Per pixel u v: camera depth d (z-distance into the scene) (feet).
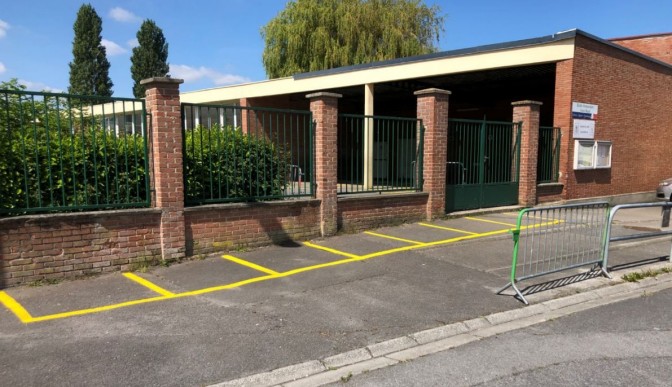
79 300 17.71
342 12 78.89
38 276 19.42
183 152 23.16
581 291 19.57
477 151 38.22
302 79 59.77
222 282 20.02
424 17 83.46
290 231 27.14
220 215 24.31
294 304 17.48
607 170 46.98
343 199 29.55
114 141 21.25
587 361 13.32
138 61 152.76
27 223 19.01
